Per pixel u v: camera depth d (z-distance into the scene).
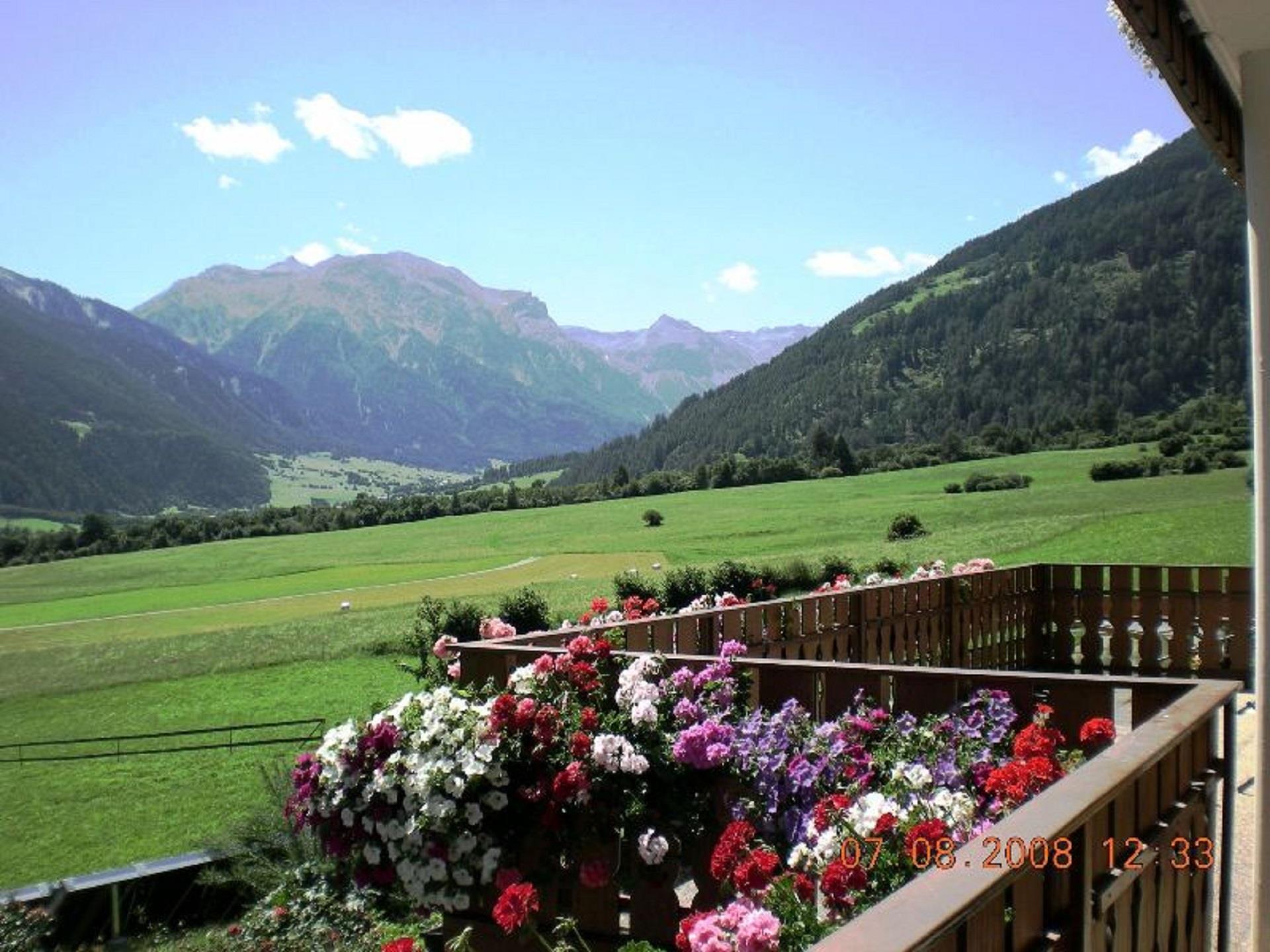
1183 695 3.74
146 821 14.41
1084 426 130.25
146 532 122.88
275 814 8.17
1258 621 3.84
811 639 8.28
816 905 3.52
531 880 5.20
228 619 54.06
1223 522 40.69
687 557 66.38
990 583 11.15
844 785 4.36
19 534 130.62
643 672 5.27
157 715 25.27
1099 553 37.19
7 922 6.96
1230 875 3.96
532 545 85.81
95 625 59.12
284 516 127.19
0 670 37.03
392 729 5.27
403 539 100.31
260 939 6.75
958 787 4.00
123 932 7.52
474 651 6.25
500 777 5.13
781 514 87.12
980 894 1.88
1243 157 4.33
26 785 17.19
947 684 4.64
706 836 4.84
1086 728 3.92
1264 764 3.77
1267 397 3.86
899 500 87.00
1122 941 2.82
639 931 5.01
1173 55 3.83
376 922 6.68
